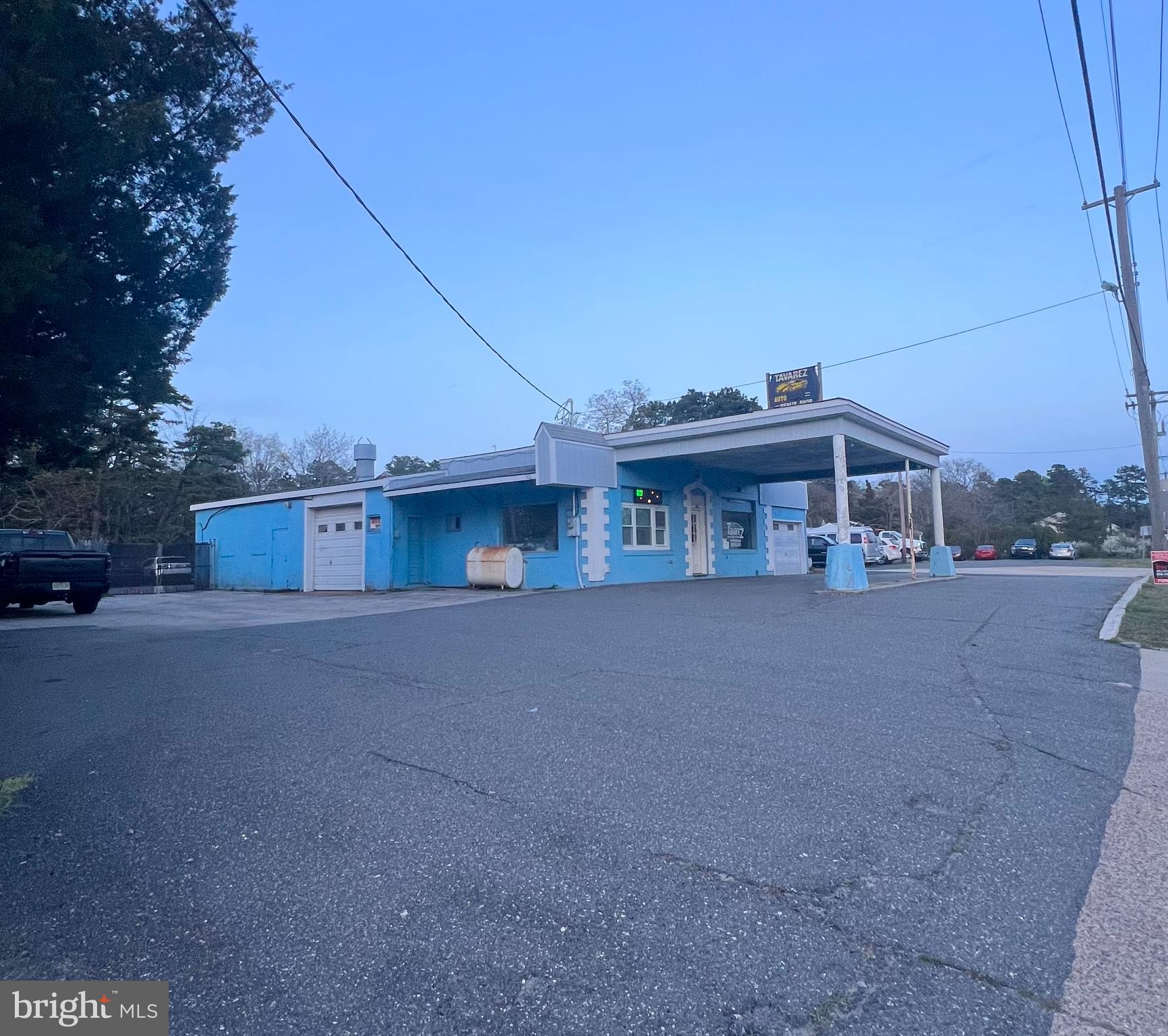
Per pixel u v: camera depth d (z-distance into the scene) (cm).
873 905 322
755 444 1766
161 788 477
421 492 2042
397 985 277
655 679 723
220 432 4112
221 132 1088
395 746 542
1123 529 7756
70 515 3431
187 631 1265
